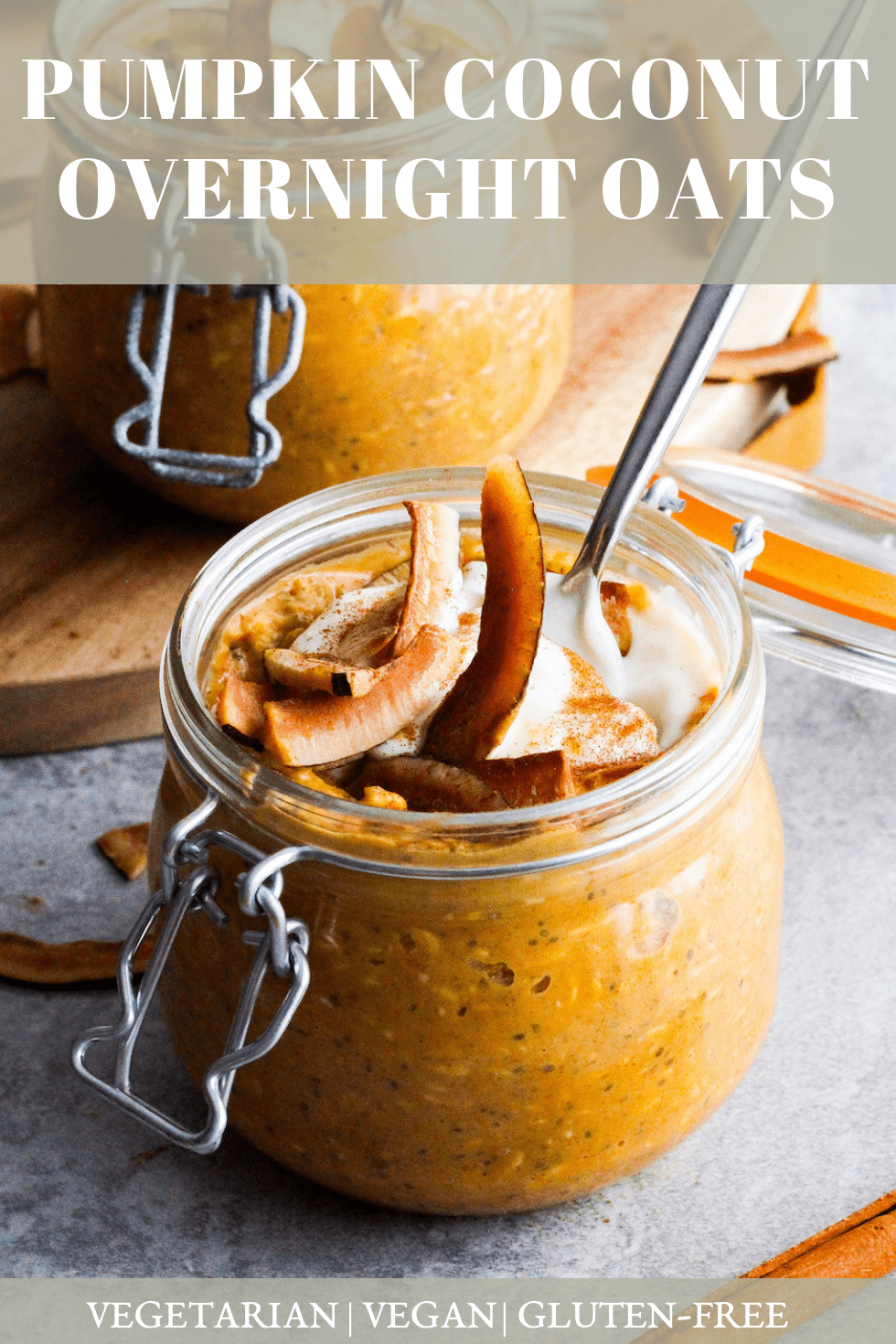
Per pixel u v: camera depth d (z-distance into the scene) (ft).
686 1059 2.31
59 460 4.00
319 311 3.15
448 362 3.30
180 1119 2.69
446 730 2.20
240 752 2.10
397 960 2.12
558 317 3.60
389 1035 2.16
